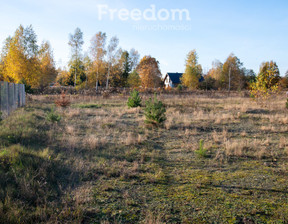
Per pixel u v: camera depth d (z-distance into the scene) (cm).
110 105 1698
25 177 375
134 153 573
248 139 725
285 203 318
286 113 1231
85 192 346
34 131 734
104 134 777
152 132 832
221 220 276
